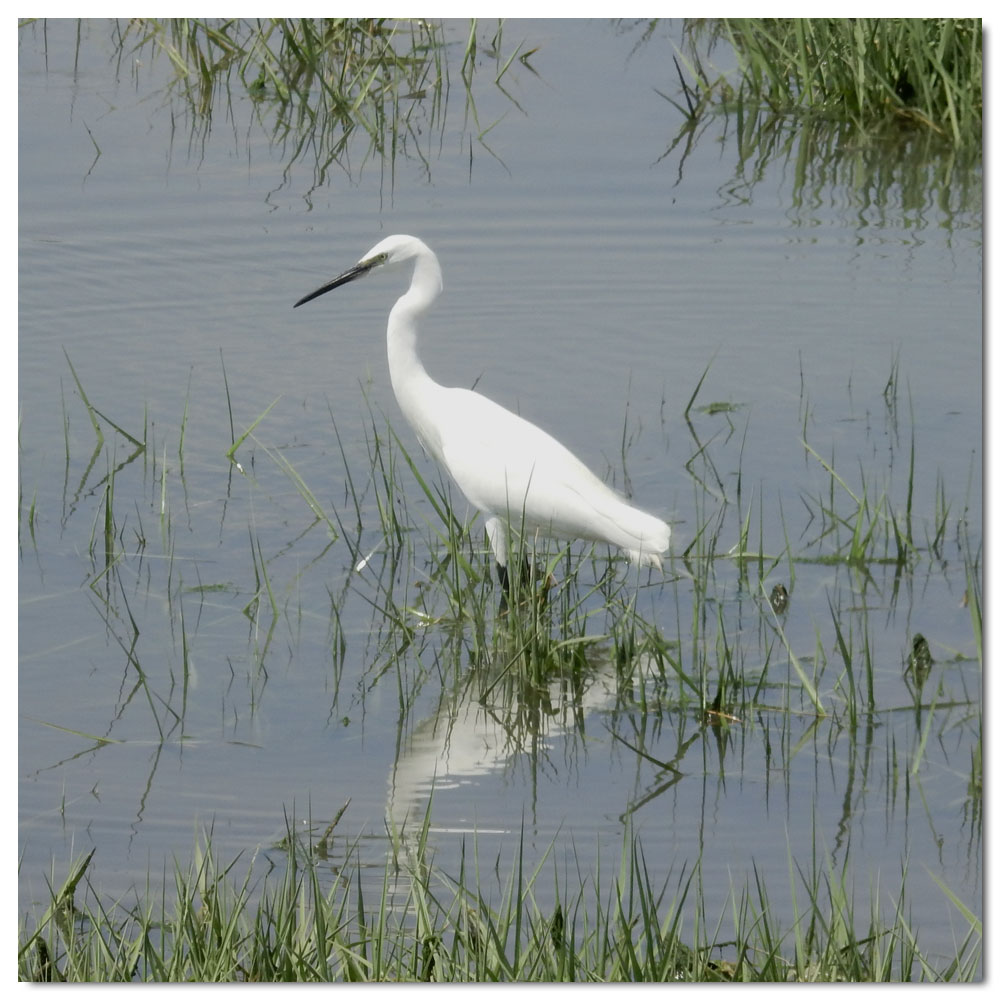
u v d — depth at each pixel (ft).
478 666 37.01
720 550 42.04
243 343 53.67
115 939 26.09
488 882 28.48
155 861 29.22
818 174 67.36
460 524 43.19
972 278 57.41
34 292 56.18
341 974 25.23
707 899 28.04
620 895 25.08
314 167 66.85
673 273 58.49
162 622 38.65
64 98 73.00
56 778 32.19
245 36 81.10
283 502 44.75
